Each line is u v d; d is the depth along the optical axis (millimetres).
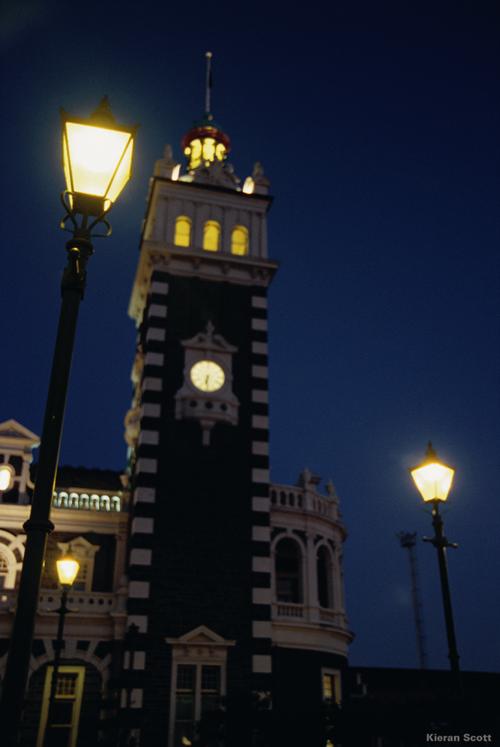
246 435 35906
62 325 8562
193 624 31172
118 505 36312
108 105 9094
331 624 34281
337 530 38219
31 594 7199
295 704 31484
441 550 14961
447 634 14680
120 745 24797
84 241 8859
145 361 36469
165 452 34250
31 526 7492
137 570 31547
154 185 41500
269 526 34219
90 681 29984
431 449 15914
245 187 43812
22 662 6887
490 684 42938
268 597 32594
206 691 30156
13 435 35719
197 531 33062
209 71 50438
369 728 15742
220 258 39375
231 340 38062
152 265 38594
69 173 8672
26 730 28734
